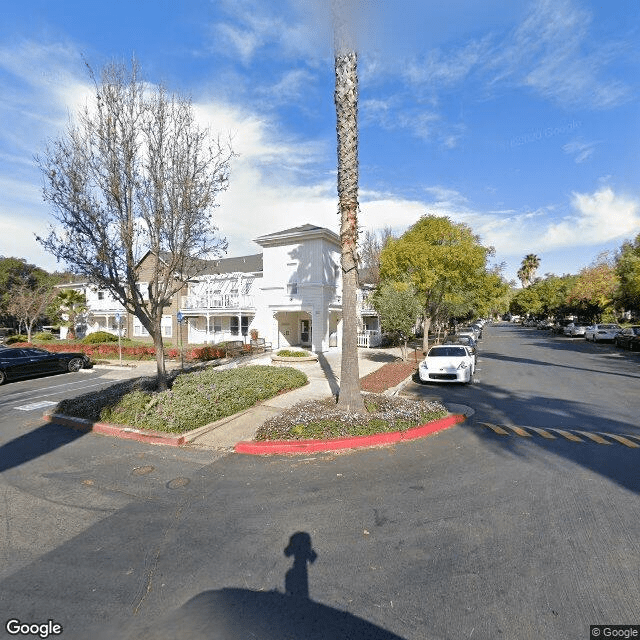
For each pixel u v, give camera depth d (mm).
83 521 4250
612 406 9234
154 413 7621
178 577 3281
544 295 54875
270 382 10344
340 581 3174
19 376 15375
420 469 5492
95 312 30391
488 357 20391
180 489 5004
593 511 4207
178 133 8500
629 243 28781
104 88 7945
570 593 2967
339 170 7801
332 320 25109
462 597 2951
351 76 7555
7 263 43188
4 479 5426
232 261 31125
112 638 2658
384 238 34344
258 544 3732
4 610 2953
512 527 3914
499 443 6574
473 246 18641
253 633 2662
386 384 11891
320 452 6266
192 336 27344
